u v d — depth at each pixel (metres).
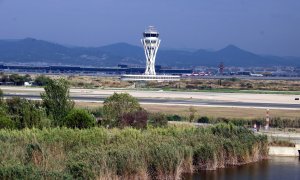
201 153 103.75
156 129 116.88
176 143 101.00
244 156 113.19
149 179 91.06
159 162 91.56
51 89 137.12
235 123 163.12
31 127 119.88
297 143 129.75
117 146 93.88
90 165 81.00
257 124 165.25
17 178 71.06
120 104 141.12
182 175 98.81
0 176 70.88
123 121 134.12
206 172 102.25
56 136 97.75
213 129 120.44
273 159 119.88
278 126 165.25
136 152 89.38
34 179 71.44
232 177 98.50
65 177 73.94
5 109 133.75
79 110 131.12
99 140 99.62
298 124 167.12
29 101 144.75
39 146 86.94
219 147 108.19
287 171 105.62
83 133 102.19
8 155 83.12
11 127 118.56
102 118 145.25
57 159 85.62
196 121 168.88
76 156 85.38
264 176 100.38
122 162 86.44
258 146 118.56
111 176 83.81
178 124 145.62
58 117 132.25
